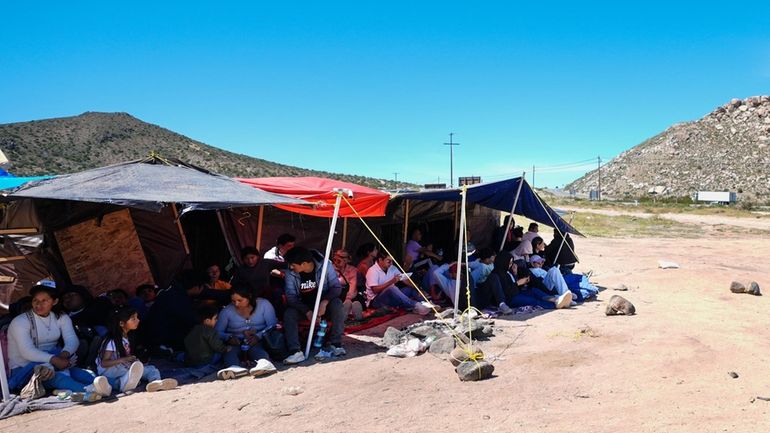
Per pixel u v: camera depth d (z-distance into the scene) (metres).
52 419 5.29
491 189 11.29
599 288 13.03
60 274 8.52
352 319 9.45
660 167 140.88
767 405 5.46
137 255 9.76
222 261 10.88
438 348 7.58
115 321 6.34
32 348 5.98
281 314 8.15
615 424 5.03
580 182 166.75
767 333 8.50
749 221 45.19
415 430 4.99
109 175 7.85
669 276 14.47
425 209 14.20
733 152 135.62
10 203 7.59
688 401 5.61
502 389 6.07
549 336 8.34
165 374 6.67
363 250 10.99
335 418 5.28
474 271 10.45
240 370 6.54
